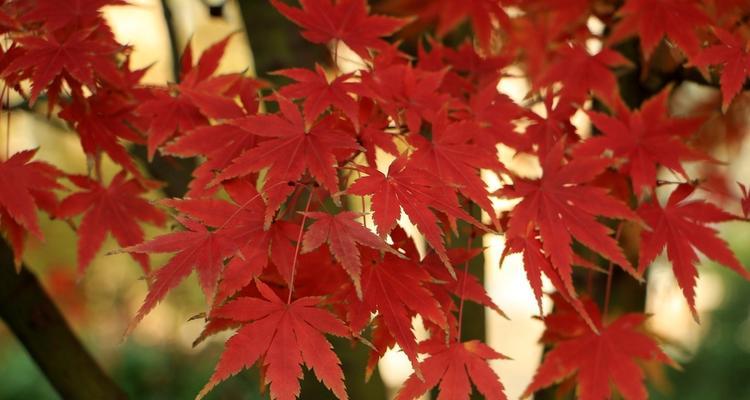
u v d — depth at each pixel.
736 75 0.89
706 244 0.89
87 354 1.05
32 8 0.90
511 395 3.01
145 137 0.95
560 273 0.85
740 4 0.93
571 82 0.94
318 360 0.81
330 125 0.86
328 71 1.03
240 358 0.81
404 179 0.83
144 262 0.95
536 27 1.03
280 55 1.01
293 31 1.01
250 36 1.01
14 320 1.02
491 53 0.99
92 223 0.94
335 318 0.82
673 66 1.00
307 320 0.82
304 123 0.84
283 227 0.83
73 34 0.89
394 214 0.82
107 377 1.06
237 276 0.82
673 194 0.91
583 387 0.91
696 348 2.90
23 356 2.64
